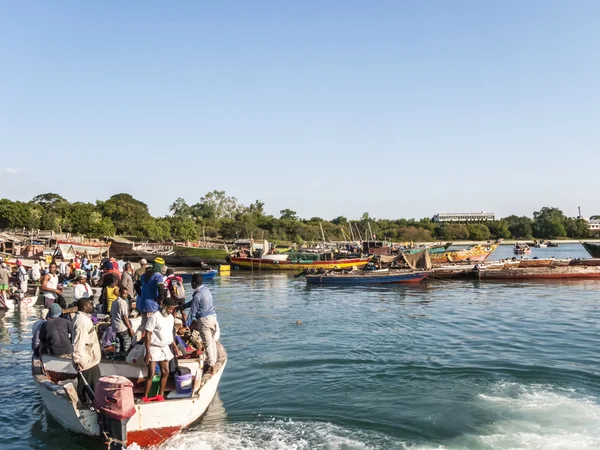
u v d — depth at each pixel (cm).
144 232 9881
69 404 892
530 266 4316
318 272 4166
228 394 1194
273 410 1080
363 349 1638
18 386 1293
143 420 884
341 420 1017
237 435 940
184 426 926
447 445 888
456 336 1831
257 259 5688
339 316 2366
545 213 17725
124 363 1020
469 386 1227
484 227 15650
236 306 2769
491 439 908
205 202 15900
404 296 3180
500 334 1853
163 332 934
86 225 9238
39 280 2927
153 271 1044
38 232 7081
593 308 2497
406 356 1532
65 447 923
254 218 12925
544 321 2130
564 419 998
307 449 880
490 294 3189
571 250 11119
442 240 14750
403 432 952
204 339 1068
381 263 4362
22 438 963
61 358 1059
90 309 949
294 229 12419
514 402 1103
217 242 11081
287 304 2852
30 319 2334
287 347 1684
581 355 1510
